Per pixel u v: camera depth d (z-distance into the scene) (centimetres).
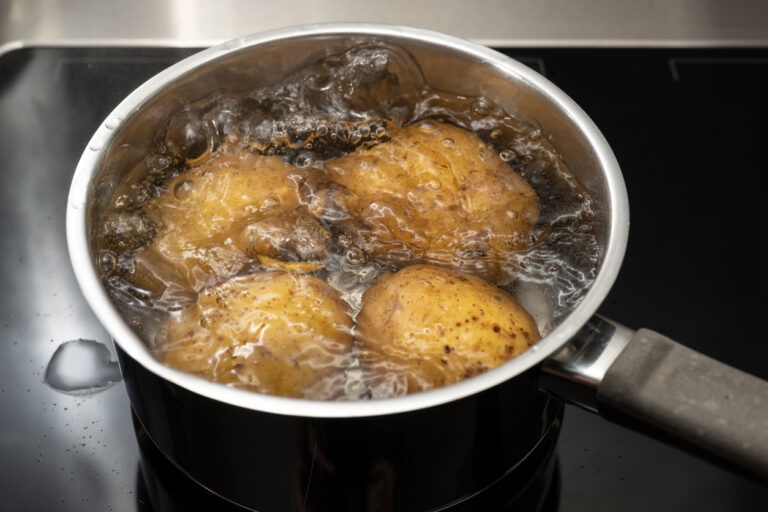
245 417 44
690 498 52
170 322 51
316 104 60
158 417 48
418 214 55
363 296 52
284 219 55
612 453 53
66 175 62
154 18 70
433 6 72
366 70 58
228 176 55
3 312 56
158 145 56
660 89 68
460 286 51
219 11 71
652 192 63
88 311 57
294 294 51
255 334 49
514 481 52
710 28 71
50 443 52
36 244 59
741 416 45
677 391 45
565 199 56
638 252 60
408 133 57
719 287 59
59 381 54
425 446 45
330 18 72
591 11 72
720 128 66
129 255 53
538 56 69
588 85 68
